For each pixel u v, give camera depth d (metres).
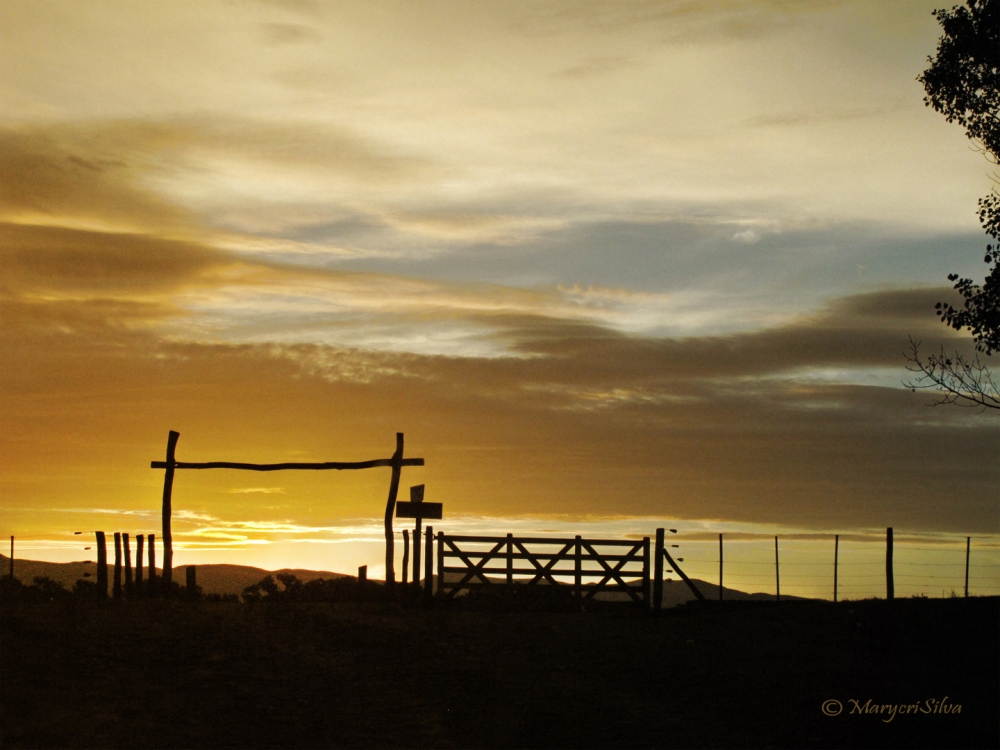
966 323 19.19
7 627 15.88
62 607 19.42
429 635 17.62
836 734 10.51
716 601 22.08
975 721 10.77
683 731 10.90
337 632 17.55
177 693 12.43
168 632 16.48
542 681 13.69
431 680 13.71
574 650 16.12
